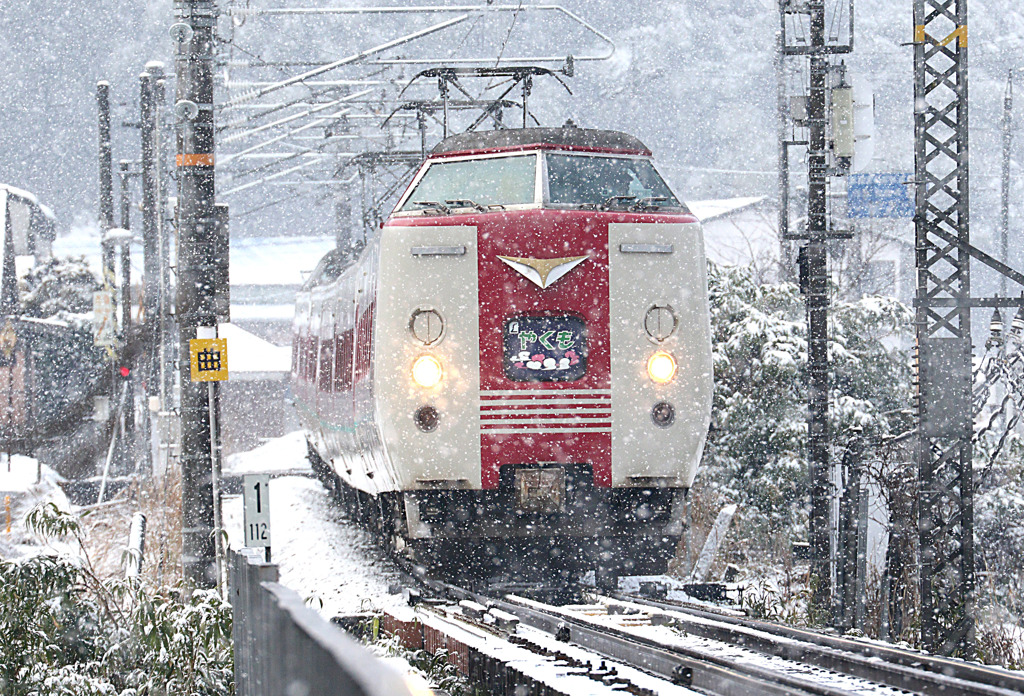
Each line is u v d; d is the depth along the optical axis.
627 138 43.34
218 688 29.03
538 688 22.97
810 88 50.00
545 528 40.41
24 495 85.56
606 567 42.69
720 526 55.16
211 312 43.75
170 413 79.12
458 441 39.78
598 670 24.42
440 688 28.27
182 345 43.56
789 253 79.56
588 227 40.25
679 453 40.41
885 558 51.00
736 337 66.44
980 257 45.94
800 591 47.88
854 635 36.38
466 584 42.66
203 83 43.88
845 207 83.94
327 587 49.81
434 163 43.09
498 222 40.12
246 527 35.44
